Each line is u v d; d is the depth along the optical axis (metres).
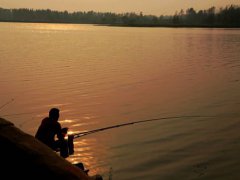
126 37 87.44
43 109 15.40
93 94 18.45
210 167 9.38
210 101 16.80
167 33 117.38
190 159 9.88
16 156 3.42
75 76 24.22
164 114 14.57
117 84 21.27
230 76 24.48
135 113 14.80
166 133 12.09
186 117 14.03
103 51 46.19
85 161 9.73
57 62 32.78
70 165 3.47
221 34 108.19
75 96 17.97
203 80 22.84
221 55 40.81
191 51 46.94
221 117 14.01
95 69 27.97
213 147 10.77
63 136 7.17
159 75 24.94
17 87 20.09
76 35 96.50
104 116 14.32
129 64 31.58
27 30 124.44
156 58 37.34
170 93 18.70
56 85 20.80
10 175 3.23
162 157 10.00
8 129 3.87
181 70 27.62
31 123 13.30
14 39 69.75
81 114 14.66
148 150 10.52
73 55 40.12
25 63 31.34
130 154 10.21
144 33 116.94
